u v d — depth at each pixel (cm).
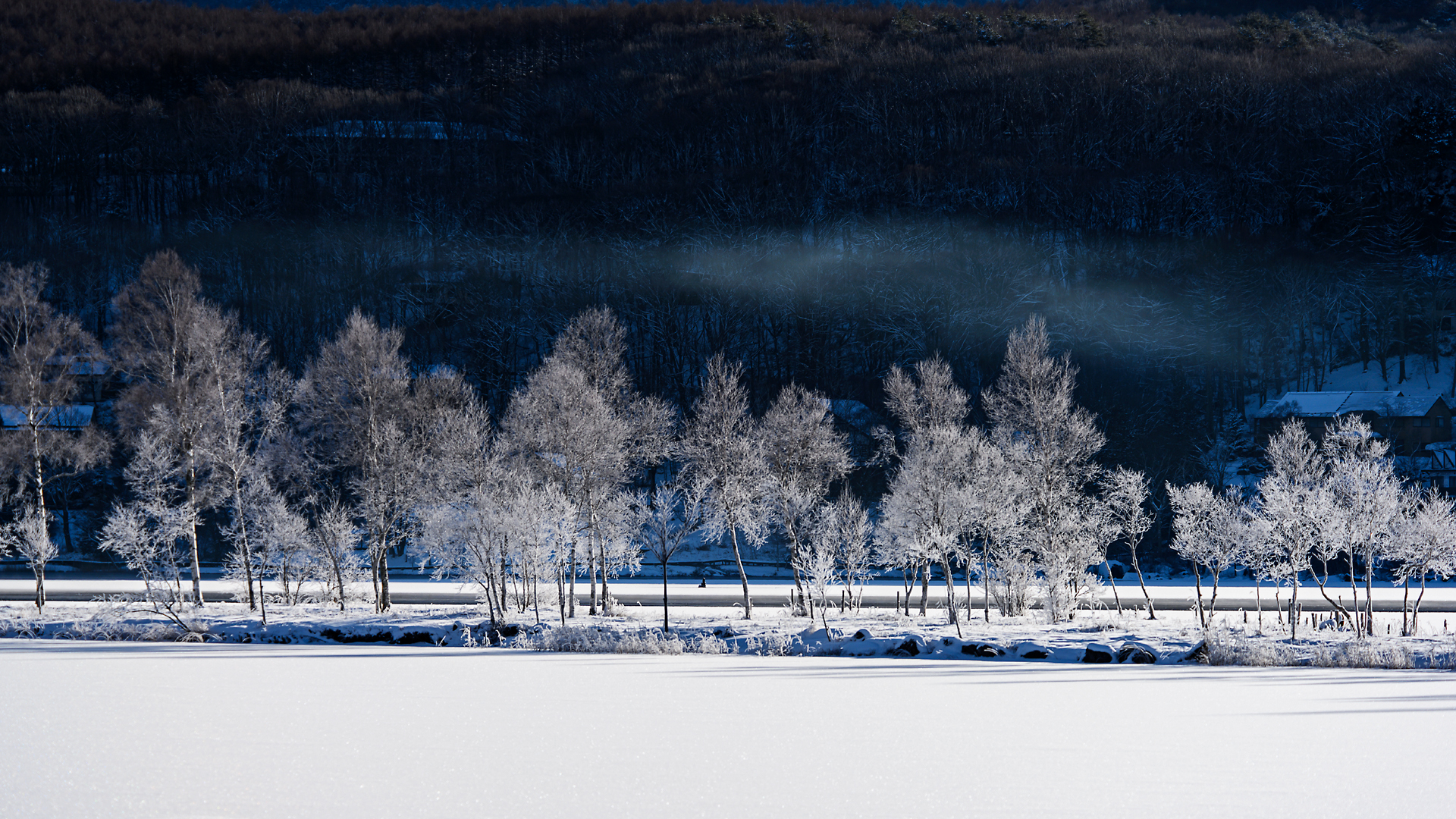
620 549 4822
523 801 1401
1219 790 1434
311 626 4050
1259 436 10569
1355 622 4319
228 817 1313
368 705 2264
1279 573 4219
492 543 4128
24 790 1455
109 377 8200
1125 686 2650
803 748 1772
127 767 1611
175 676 2795
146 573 4700
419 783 1502
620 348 5853
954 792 1434
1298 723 2020
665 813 1334
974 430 4981
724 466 4941
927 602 5088
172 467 5153
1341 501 4119
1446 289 12850
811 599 4494
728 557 8600
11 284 5472
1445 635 3919
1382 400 10556
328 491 5856
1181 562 8306
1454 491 9181
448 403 5447
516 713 2161
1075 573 4506
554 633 3838
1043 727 1983
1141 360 11794
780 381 11875
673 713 2164
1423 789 1432
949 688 2616
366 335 5159
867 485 8656
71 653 3469
